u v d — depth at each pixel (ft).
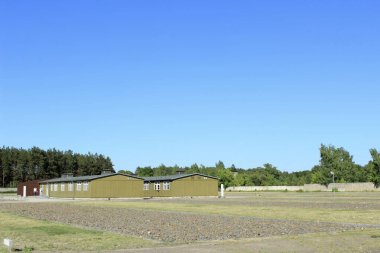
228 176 489.67
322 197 269.23
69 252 63.00
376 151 424.87
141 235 84.38
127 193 297.33
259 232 88.02
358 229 90.58
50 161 534.37
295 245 67.72
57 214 138.51
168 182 312.29
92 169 565.12
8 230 92.63
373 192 383.45
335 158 466.70
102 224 105.60
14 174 519.19
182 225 102.83
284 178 555.69
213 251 62.54
